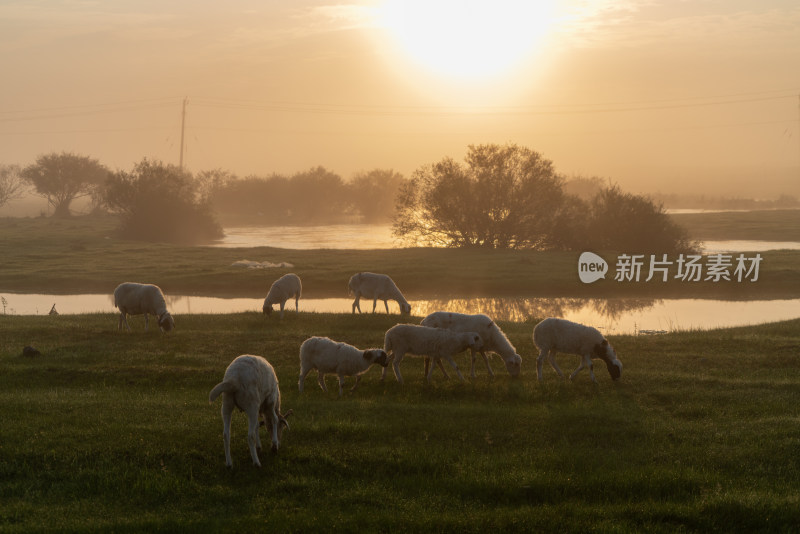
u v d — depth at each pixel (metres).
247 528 9.25
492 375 17.64
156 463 11.26
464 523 9.55
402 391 16.19
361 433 12.92
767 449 12.40
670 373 18.03
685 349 21.64
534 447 12.65
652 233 65.31
